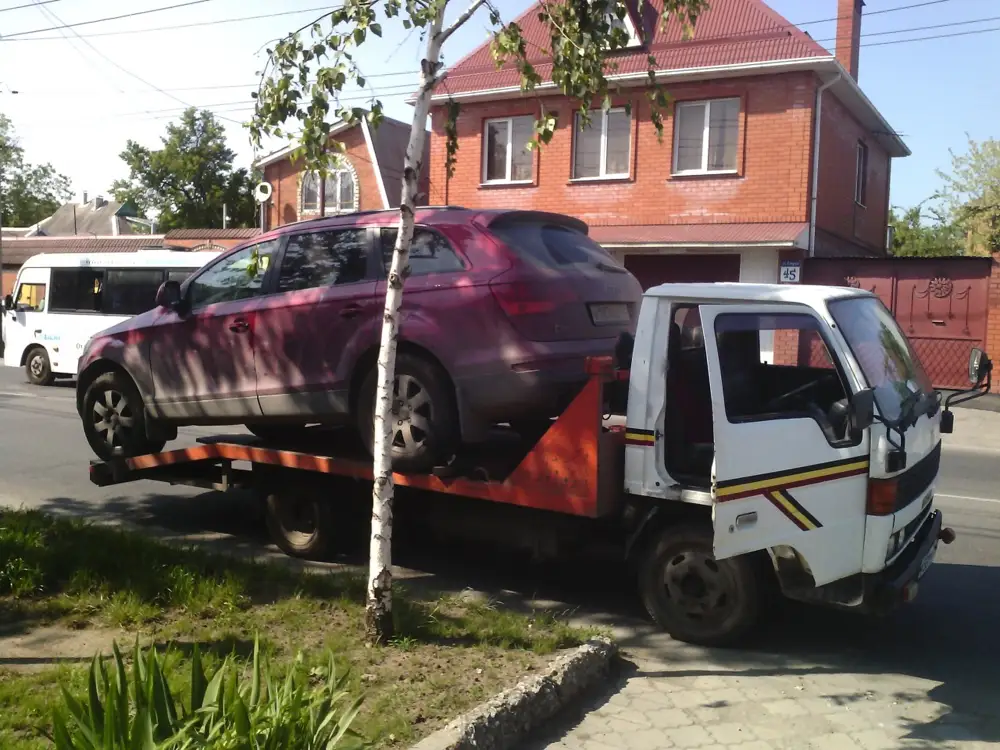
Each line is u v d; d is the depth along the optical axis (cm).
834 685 478
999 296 1677
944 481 1044
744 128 1844
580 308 577
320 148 496
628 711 442
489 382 555
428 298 579
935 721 438
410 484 585
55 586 555
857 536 479
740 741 414
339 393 623
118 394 758
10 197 6384
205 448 696
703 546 516
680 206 1920
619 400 550
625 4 537
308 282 650
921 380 562
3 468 1012
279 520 688
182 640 473
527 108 2056
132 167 5094
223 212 5009
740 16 1930
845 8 2272
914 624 571
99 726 284
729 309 496
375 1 475
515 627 501
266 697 332
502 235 582
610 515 534
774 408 493
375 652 464
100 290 1817
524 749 401
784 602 600
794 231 1767
